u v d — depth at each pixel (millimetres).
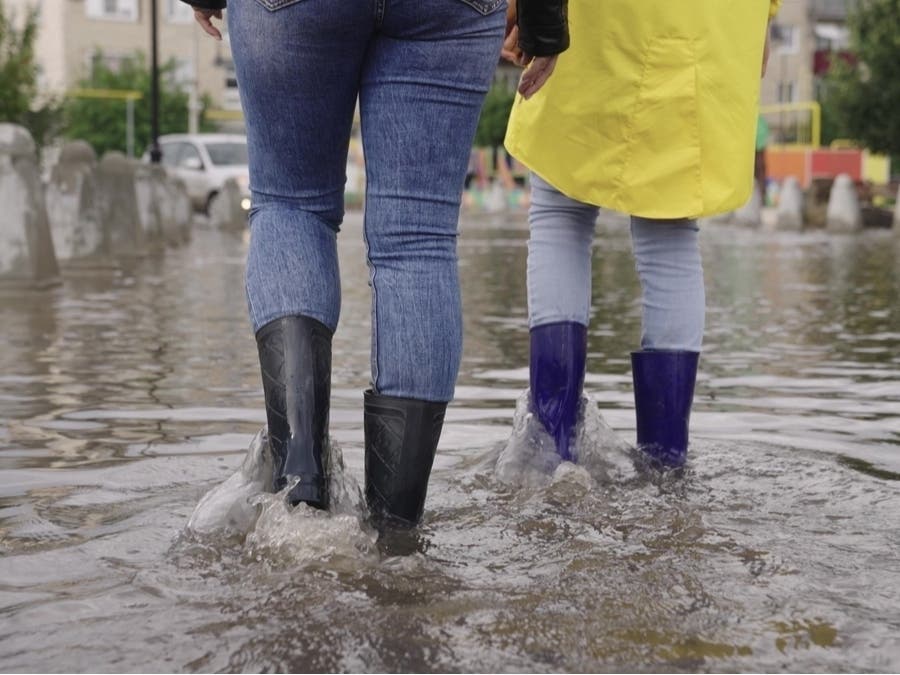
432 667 1676
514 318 6988
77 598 1959
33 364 4906
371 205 2418
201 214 26578
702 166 2963
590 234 3096
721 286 9398
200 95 45750
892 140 23953
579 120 2967
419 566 2111
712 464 3021
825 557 2199
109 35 48375
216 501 2346
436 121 2375
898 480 2869
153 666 1681
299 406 2293
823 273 10852
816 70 55375
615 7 2928
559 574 2084
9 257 8242
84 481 2820
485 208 36375
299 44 2314
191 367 4836
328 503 2289
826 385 4461
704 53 2939
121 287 8828
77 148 10891
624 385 4445
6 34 25797
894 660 1716
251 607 1903
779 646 1764
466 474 2902
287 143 2412
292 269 2387
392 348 2381
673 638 1790
